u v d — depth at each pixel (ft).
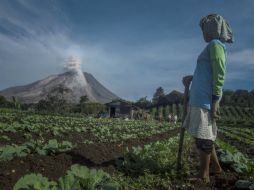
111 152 8.41
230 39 6.58
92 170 4.99
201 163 6.23
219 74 6.10
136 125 28.07
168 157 8.59
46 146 7.28
